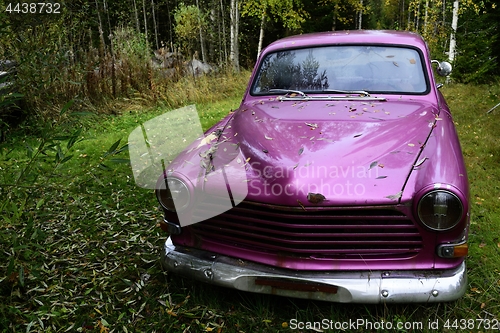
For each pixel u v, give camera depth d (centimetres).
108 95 912
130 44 1103
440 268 211
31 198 247
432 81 327
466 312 234
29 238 236
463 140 569
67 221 370
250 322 236
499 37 1162
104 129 741
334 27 2116
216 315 242
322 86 334
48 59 352
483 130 609
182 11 2030
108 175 483
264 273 222
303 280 215
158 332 233
